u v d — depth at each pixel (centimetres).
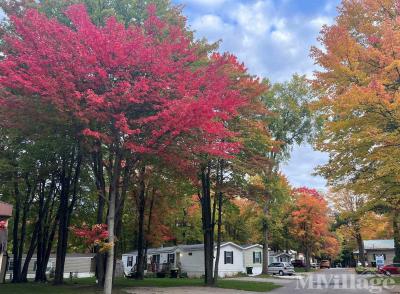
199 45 1953
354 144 1326
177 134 1220
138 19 2031
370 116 1289
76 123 1270
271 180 3272
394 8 1543
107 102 1181
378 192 1440
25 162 2114
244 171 2339
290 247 6141
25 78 1169
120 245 4709
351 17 1617
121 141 1343
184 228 5097
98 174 1515
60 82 1131
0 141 2145
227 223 5472
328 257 8288
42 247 3052
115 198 1500
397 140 1257
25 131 1380
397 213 1712
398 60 1234
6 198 2927
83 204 3094
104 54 1197
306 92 3594
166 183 2130
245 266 4500
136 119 1272
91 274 5097
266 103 3369
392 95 1270
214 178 2592
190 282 2702
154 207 3481
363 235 5484
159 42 1438
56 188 2873
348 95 1243
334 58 1434
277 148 2655
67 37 1198
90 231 1261
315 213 5391
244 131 2244
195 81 1317
